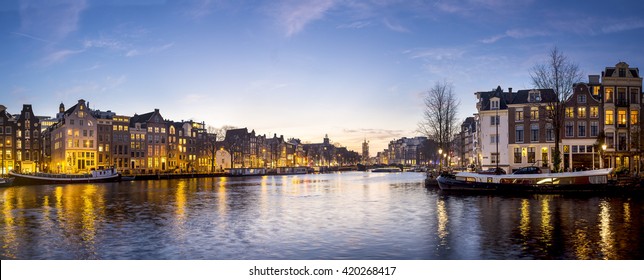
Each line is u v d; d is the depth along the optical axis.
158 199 51.03
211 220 32.47
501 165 80.00
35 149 116.25
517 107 78.06
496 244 23.06
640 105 73.31
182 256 21.47
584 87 73.50
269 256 21.25
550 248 22.06
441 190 56.31
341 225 29.38
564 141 73.81
